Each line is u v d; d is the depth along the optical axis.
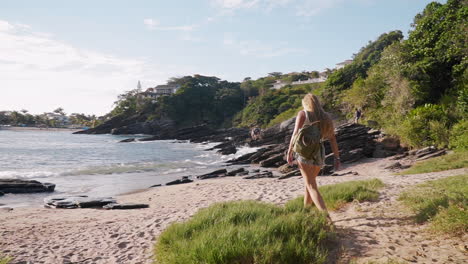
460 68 26.34
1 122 192.12
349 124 27.59
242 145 46.88
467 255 2.88
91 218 8.34
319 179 12.38
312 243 3.20
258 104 103.25
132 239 4.94
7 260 3.97
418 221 4.04
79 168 23.12
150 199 11.77
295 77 149.38
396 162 19.59
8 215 9.13
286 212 4.41
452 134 19.56
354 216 4.63
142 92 156.38
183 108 123.62
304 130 3.83
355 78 53.44
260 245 3.07
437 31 29.28
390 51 33.25
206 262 2.94
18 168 22.95
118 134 113.94
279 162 26.61
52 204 10.93
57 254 4.47
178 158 33.41
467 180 6.97
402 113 27.25
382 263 2.76
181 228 4.04
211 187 12.80
